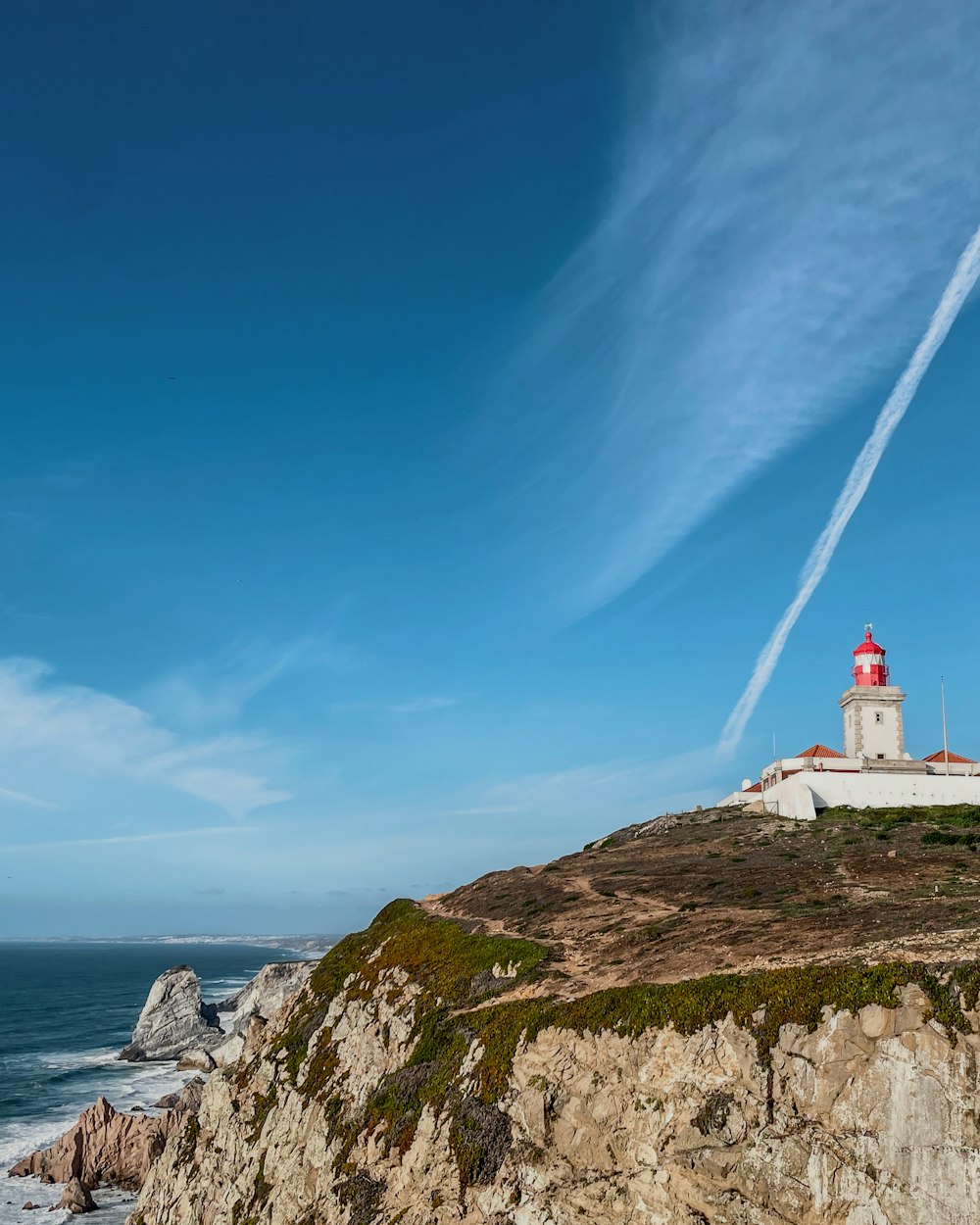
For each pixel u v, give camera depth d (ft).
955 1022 99.25
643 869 227.61
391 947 212.02
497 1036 142.41
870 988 106.52
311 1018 208.23
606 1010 128.67
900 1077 99.40
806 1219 99.50
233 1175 183.62
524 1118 126.93
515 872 262.47
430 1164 135.23
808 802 263.29
